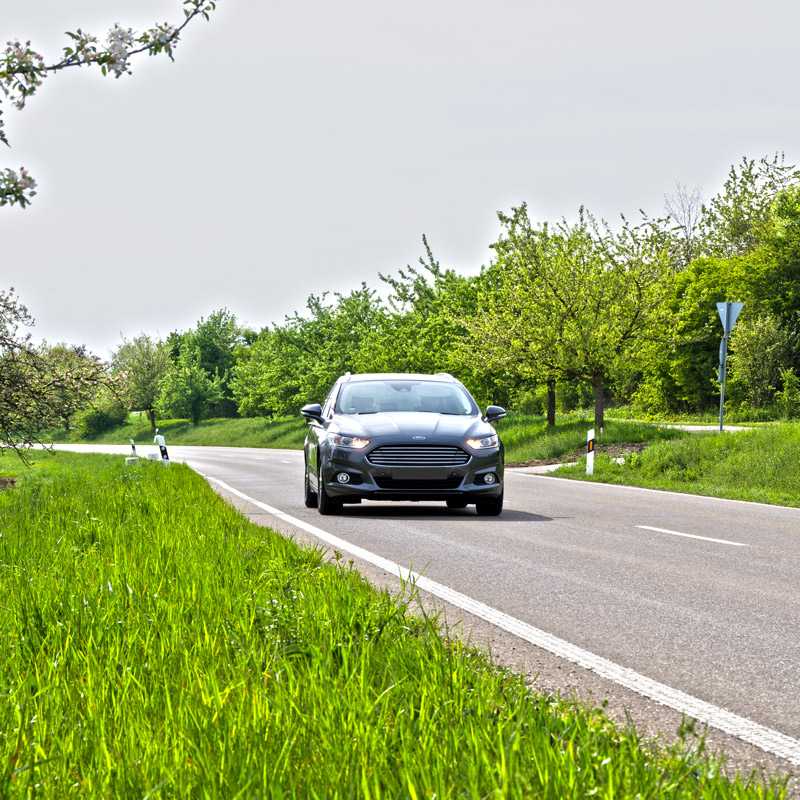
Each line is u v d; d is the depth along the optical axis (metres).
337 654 4.10
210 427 79.19
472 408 12.77
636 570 7.73
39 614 4.73
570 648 5.12
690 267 49.66
